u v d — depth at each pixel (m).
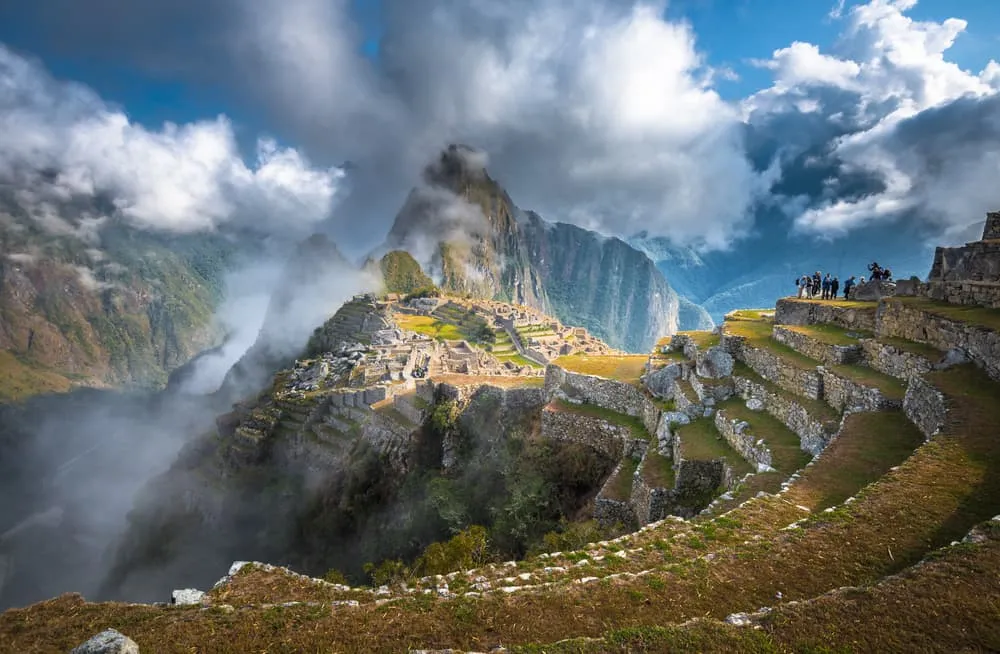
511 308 191.50
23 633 12.44
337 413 77.19
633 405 38.22
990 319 22.72
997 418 17.62
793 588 12.32
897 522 13.94
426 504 45.34
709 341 38.94
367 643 11.52
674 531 17.53
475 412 51.62
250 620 12.54
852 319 32.16
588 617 12.04
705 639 9.93
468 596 13.28
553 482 38.16
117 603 13.92
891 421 21.44
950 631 9.52
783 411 26.58
